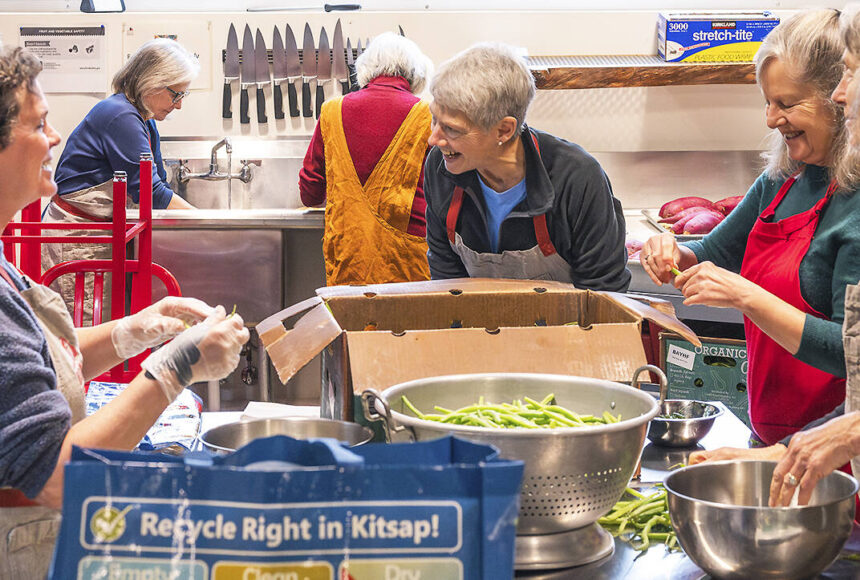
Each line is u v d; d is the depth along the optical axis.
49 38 5.19
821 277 2.01
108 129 4.25
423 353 1.77
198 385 4.73
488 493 0.96
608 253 2.48
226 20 5.17
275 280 4.64
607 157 5.21
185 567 0.95
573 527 1.46
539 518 1.42
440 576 0.96
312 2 5.23
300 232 4.66
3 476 1.31
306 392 4.83
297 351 1.71
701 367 3.18
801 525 1.28
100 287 2.98
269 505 0.95
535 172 2.41
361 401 1.67
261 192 5.32
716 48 4.75
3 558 1.49
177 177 5.25
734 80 4.67
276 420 1.63
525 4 5.28
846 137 1.93
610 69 4.64
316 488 0.96
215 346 1.45
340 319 2.05
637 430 1.43
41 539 1.51
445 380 1.67
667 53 4.77
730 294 1.94
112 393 2.14
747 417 3.12
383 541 0.96
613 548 1.52
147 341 1.77
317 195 4.07
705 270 1.98
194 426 2.03
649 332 3.70
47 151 1.47
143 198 3.04
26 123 1.43
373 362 1.74
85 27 5.18
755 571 1.30
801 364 2.14
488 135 2.31
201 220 4.38
